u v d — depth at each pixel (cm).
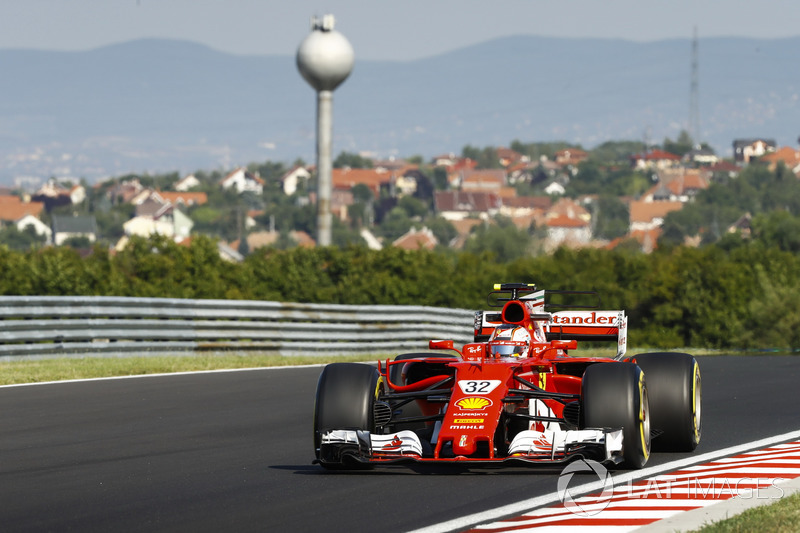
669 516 2208
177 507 2409
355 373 2856
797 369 6266
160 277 18362
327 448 2725
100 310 6662
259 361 6581
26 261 16788
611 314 3475
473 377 2794
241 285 19325
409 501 2422
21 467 2984
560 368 3244
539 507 2320
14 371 5609
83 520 2284
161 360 6388
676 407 3033
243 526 2211
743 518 2155
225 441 3494
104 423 3941
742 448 3162
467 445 2561
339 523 2225
